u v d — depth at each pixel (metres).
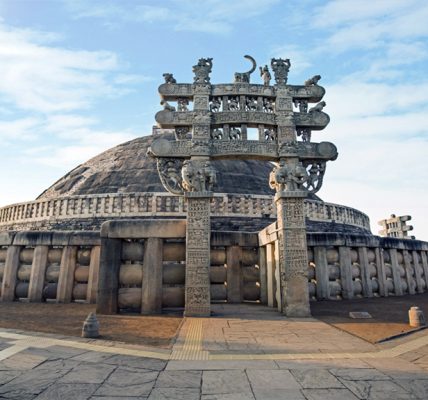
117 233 10.96
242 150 11.49
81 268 13.93
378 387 4.09
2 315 10.01
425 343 6.45
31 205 24.73
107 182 30.34
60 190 32.03
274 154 11.62
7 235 14.48
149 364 5.01
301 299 10.07
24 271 14.28
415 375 4.52
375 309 11.30
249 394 3.89
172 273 10.91
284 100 12.02
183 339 6.72
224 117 11.71
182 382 4.27
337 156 11.69
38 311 10.98
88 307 12.06
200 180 10.95
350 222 26.94
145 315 10.16
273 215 23.03
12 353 5.48
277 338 6.83
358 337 6.95
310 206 24.28
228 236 13.80
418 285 18.38
